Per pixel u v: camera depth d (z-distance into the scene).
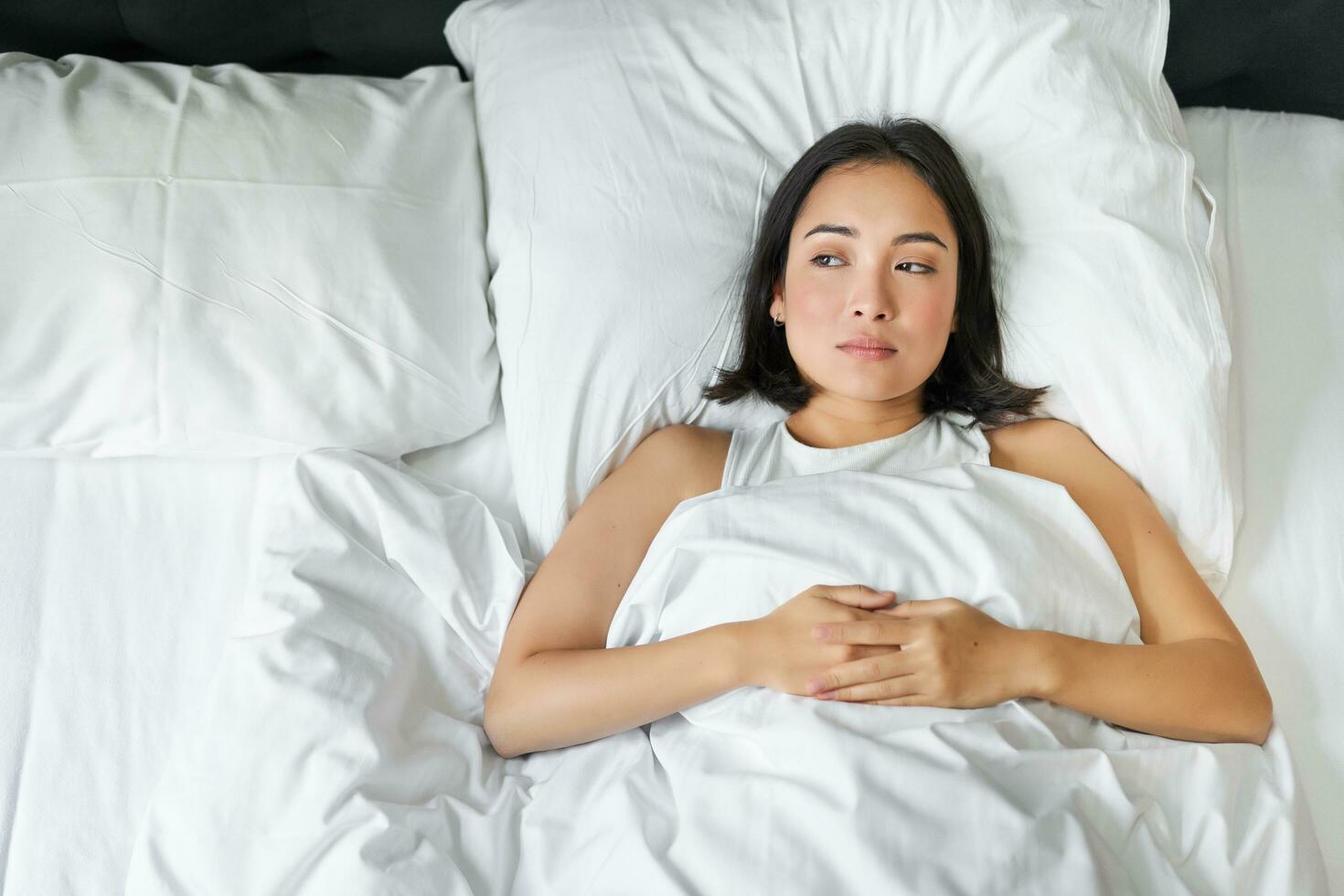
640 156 1.16
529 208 1.17
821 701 0.89
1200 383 1.07
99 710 1.01
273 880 0.86
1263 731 0.96
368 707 0.94
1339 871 0.94
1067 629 0.96
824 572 0.95
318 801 0.88
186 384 1.08
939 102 1.18
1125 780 0.89
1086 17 1.15
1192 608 1.00
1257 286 1.25
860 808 0.81
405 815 0.89
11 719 1.00
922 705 0.89
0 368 1.06
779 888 0.79
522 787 0.97
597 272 1.13
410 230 1.17
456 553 1.06
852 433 1.13
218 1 1.32
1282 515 1.12
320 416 1.11
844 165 1.08
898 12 1.18
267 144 1.15
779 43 1.19
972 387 1.13
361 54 1.41
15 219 1.07
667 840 0.87
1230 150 1.36
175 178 1.10
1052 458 1.12
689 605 0.98
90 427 1.10
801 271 1.06
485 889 0.89
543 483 1.13
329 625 0.98
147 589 1.08
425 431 1.17
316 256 1.12
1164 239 1.10
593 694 0.95
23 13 1.30
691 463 1.11
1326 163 1.35
